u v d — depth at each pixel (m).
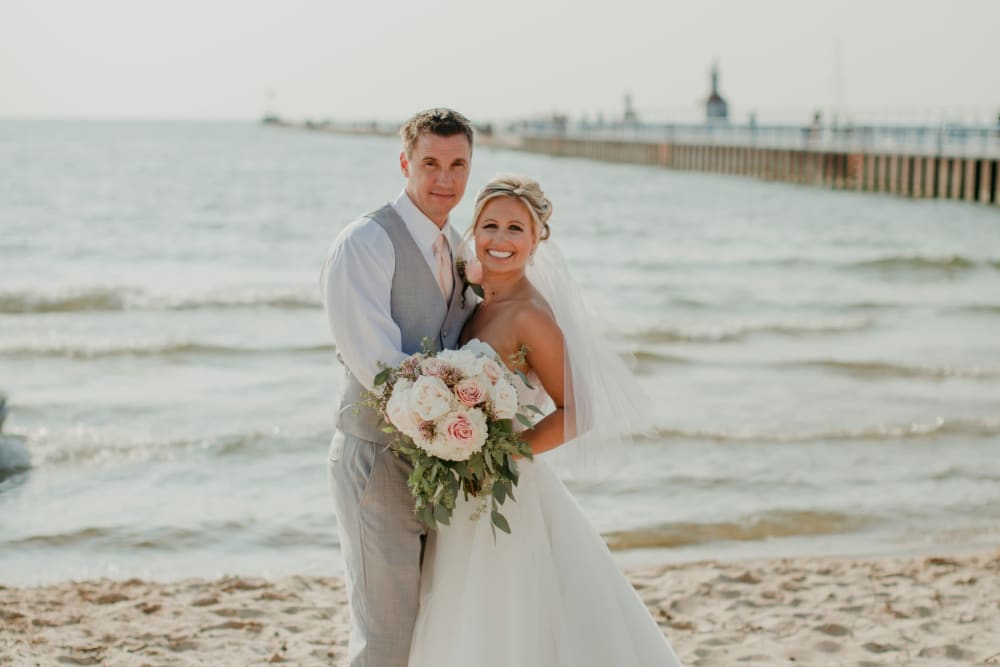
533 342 3.04
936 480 7.11
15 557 5.57
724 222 27.34
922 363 10.64
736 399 9.32
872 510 6.52
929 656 4.31
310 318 13.19
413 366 2.81
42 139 95.44
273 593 5.00
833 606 4.92
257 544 5.88
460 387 2.74
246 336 11.91
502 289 3.13
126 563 5.55
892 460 7.53
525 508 3.01
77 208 28.53
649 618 3.14
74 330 12.26
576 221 27.78
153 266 18.12
